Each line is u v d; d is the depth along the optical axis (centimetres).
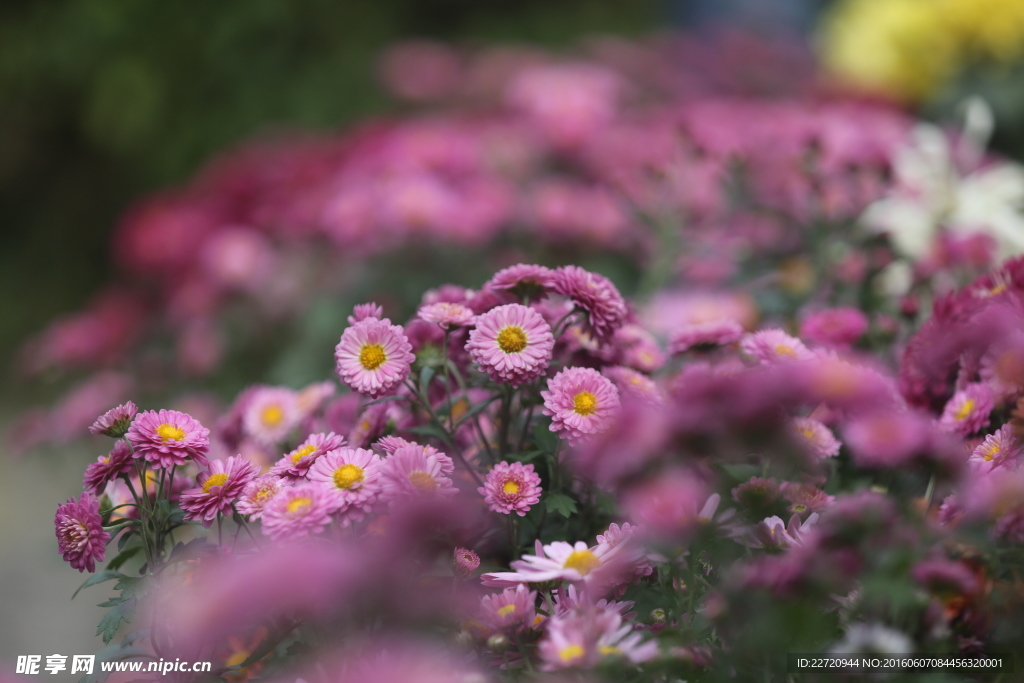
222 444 88
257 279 159
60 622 149
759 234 134
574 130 161
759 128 146
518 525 78
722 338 84
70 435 145
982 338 77
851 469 84
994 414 77
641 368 84
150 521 74
